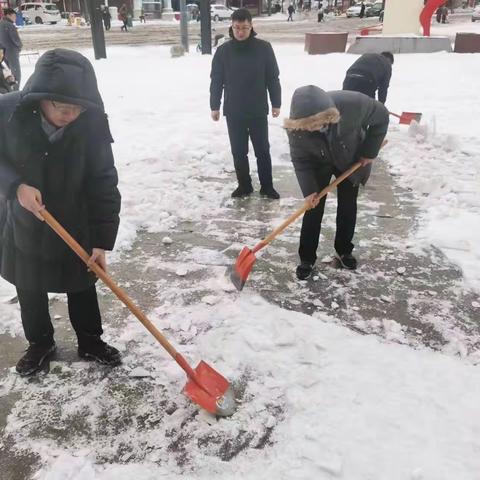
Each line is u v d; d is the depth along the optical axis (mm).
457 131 6699
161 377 2541
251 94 4324
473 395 2389
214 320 2945
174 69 12375
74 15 41844
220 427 2248
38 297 2434
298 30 28469
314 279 3408
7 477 2039
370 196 4742
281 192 4895
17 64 9125
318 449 2111
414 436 2172
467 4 57156
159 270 3512
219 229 4129
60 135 2037
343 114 2961
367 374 2518
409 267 3551
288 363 2596
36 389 2467
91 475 2023
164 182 5004
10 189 2012
